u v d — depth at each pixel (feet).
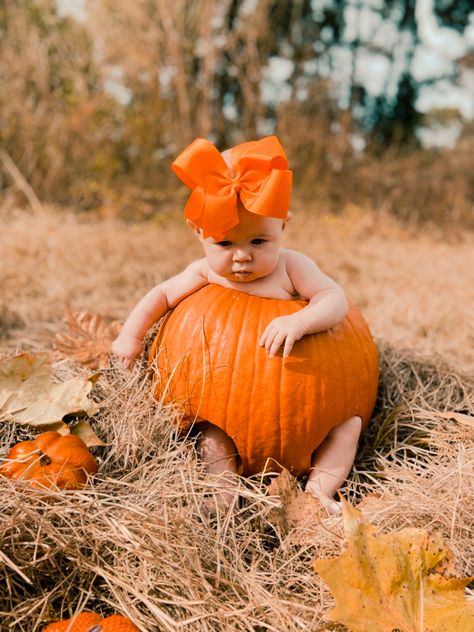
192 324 6.68
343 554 4.67
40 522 5.02
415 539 4.92
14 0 24.77
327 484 6.59
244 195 6.05
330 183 28.40
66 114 25.00
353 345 6.76
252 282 6.83
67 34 25.96
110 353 8.09
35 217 20.72
